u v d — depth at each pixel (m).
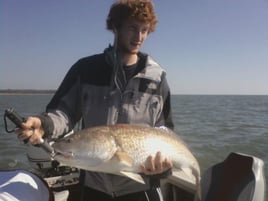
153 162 1.25
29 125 1.09
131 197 1.39
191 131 10.29
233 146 7.61
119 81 1.37
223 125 12.07
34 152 2.14
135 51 1.37
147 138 1.27
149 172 1.27
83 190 1.41
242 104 35.81
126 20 1.33
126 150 1.22
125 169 1.23
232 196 1.44
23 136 1.09
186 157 1.37
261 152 6.98
